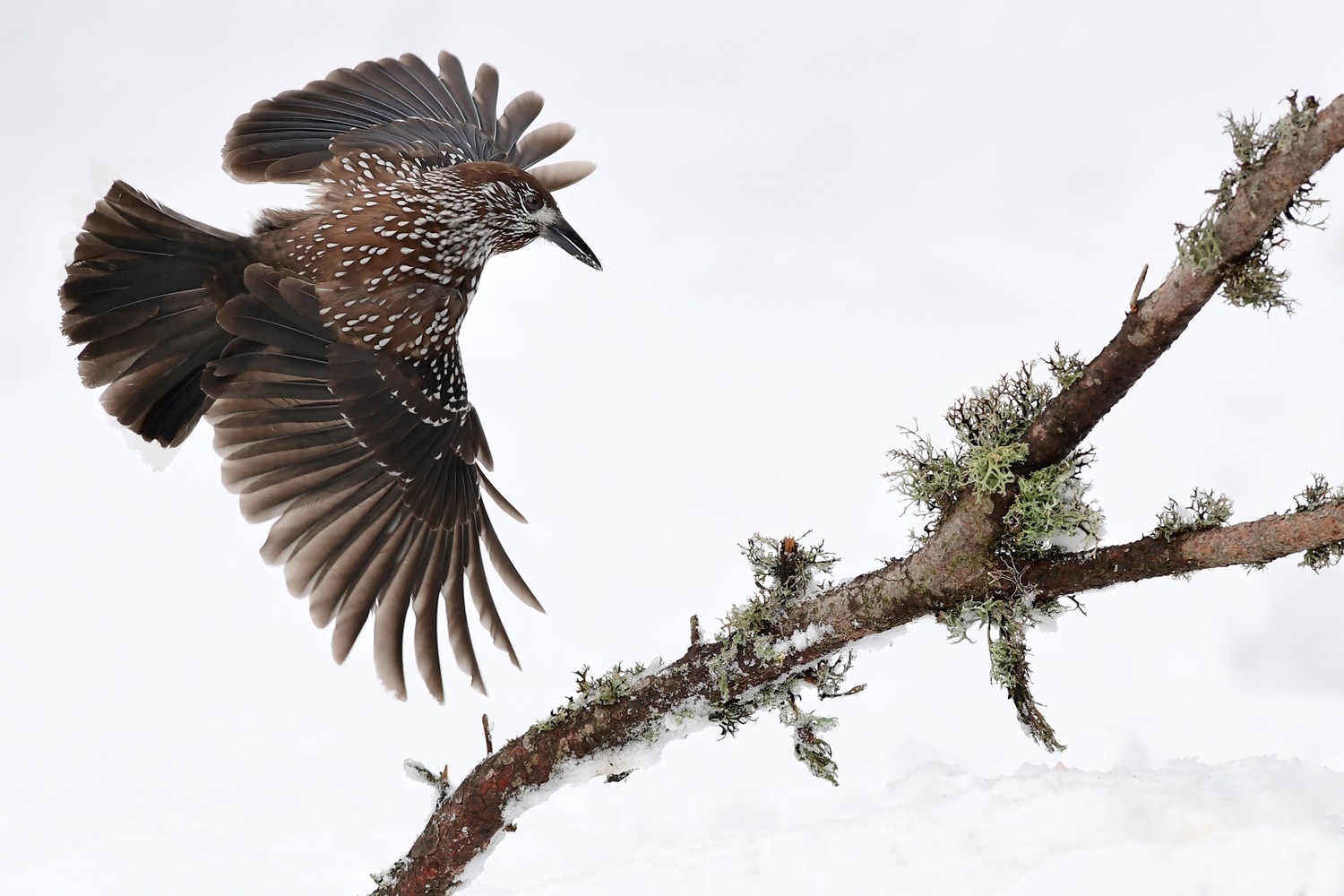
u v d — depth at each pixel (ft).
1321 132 17.29
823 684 22.35
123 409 27.27
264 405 25.89
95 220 26.91
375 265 27.43
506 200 29.81
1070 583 20.56
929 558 21.01
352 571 25.89
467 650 26.71
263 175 30.96
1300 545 18.95
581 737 23.03
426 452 27.07
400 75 34.19
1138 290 19.30
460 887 24.34
